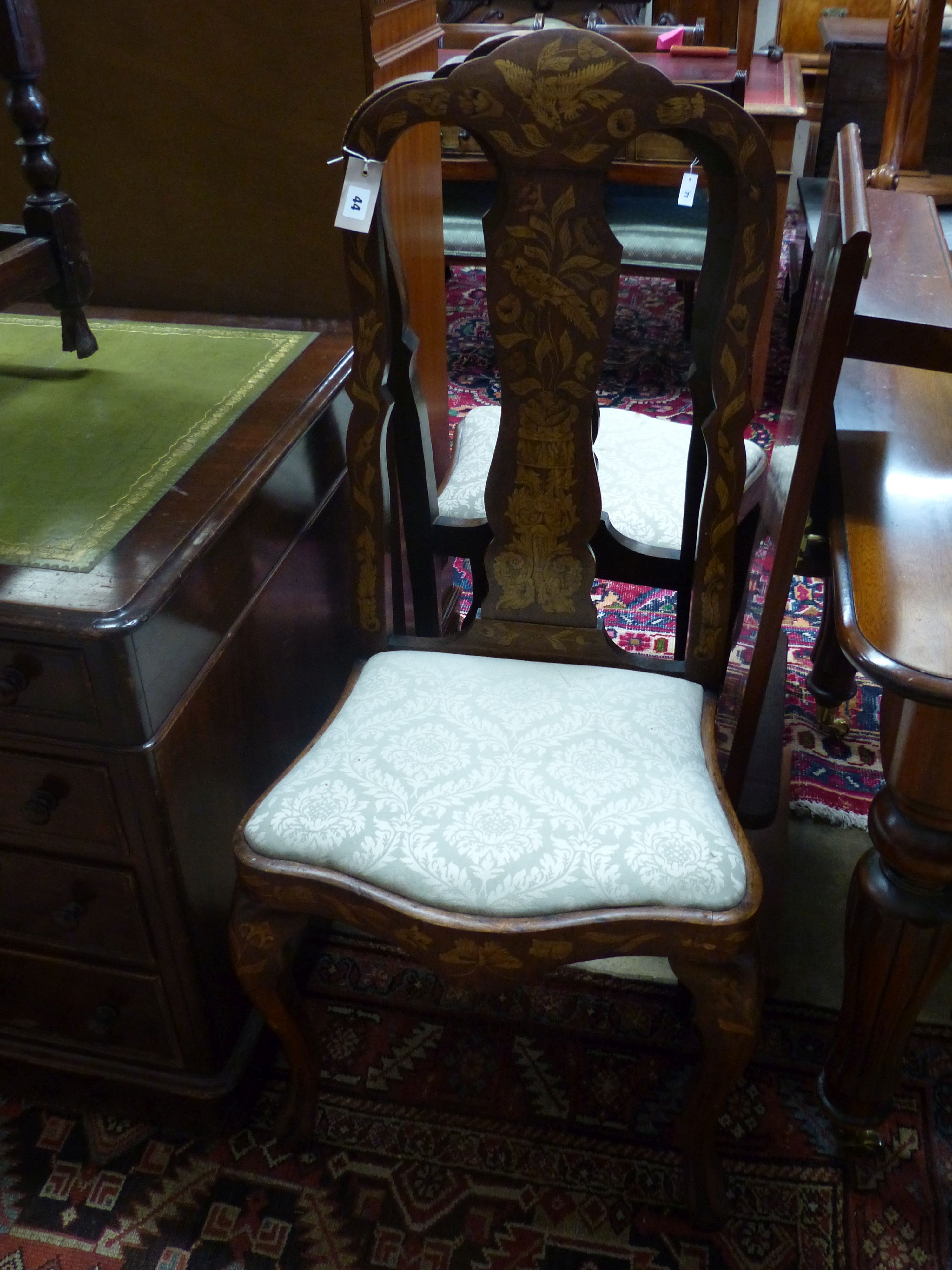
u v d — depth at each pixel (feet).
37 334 4.99
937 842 3.07
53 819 3.43
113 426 4.07
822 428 3.04
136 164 4.98
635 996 4.65
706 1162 3.69
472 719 3.65
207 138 4.84
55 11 4.63
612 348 10.64
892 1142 4.09
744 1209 3.88
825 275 3.41
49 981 3.92
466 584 7.32
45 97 4.87
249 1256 3.78
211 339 4.94
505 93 3.11
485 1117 4.20
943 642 2.63
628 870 3.12
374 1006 4.65
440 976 3.27
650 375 10.03
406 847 3.21
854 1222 3.84
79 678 3.06
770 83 9.23
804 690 6.39
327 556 4.69
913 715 2.84
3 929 3.82
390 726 3.63
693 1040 4.46
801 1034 4.48
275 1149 4.11
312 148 4.75
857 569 2.91
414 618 5.42
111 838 3.42
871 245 3.76
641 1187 3.96
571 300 3.40
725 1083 3.42
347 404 4.63
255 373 4.52
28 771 3.34
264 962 3.50
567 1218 3.87
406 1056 4.44
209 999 3.84
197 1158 4.09
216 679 3.66
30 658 3.06
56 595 3.05
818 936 4.89
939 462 3.49
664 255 8.87
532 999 4.65
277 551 4.04
